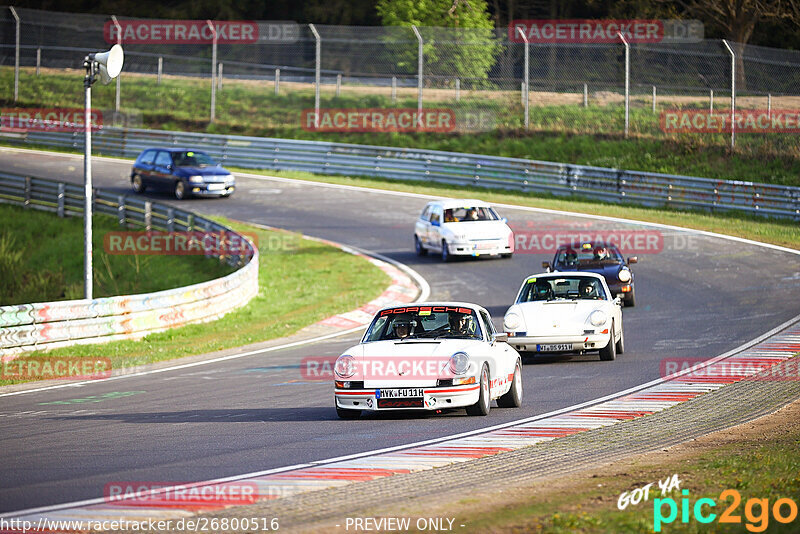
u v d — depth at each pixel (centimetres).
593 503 1276
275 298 4591
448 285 4650
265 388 2647
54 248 5991
